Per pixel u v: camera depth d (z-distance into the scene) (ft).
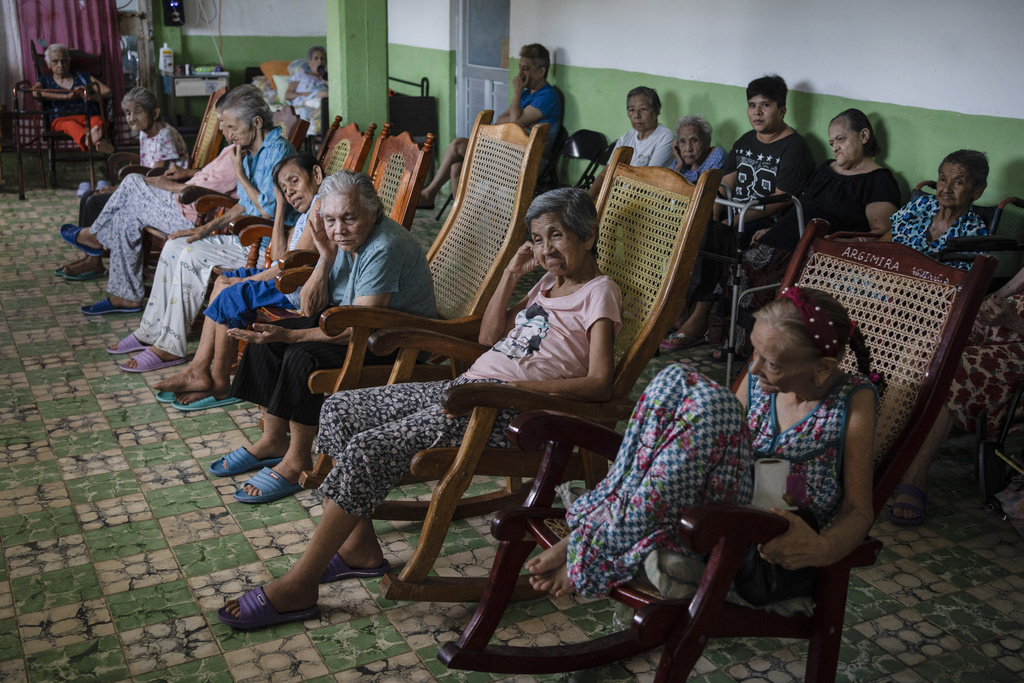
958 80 12.69
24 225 21.38
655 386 5.91
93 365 13.23
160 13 32.04
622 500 5.85
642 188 8.71
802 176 14.48
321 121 24.67
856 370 6.99
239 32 33.45
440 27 25.99
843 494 6.06
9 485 9.84
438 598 7.74
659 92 18.44
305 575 7.63
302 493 9.80
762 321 5.78
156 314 13.35
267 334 9.47
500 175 10.61
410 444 7.70
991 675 7.09
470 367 8.87
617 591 6.00
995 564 8.66
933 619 7.81
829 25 14.53
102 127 25.61
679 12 17.49
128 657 7.18
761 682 7.01
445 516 7.61
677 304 8.04
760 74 15.97
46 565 8.40
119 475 10.12
